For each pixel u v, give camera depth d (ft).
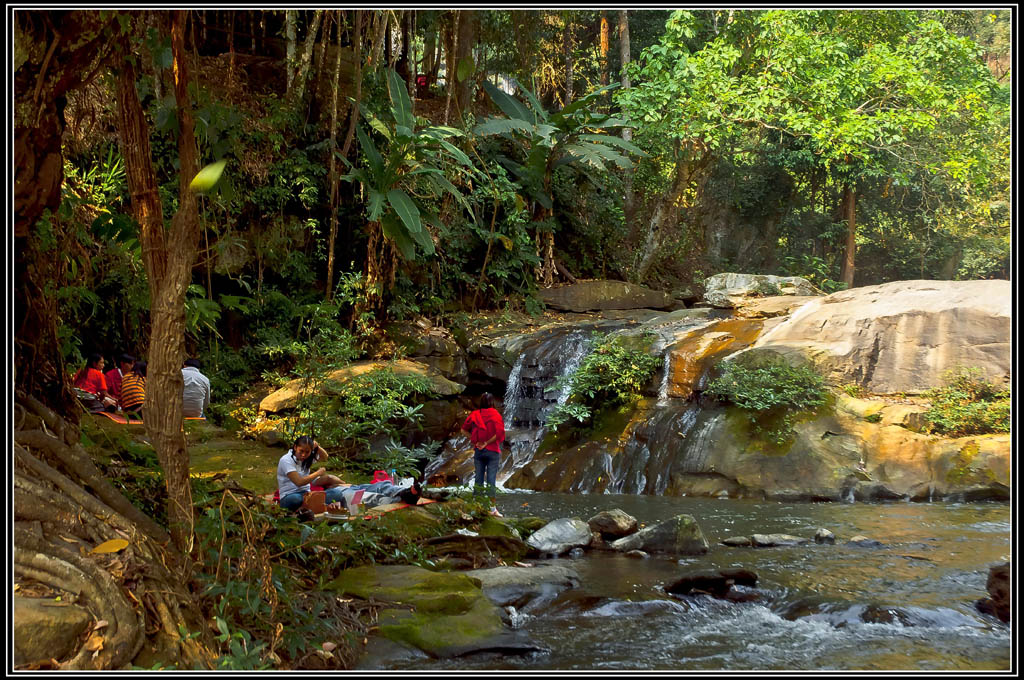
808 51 59.98
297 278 55.47
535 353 51.78
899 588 20.57
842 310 46.57
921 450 39.14
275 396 46.68
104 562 11.77
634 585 20.65
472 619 16.15
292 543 18.01
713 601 19.44
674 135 63.10
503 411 51.57
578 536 25.44
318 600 15.39
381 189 41.93
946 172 69.31
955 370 42.93
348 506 25.57
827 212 92.38
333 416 42.96
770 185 89.35
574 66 90.58
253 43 59.82
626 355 48.03
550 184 67.36
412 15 64.69
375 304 55.57
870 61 59.98
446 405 50.44
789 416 41.60
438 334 55.98
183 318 13.60
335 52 58.08
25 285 14.85
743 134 78.18
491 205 62.34
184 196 13.42
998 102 66.49
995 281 45.85
